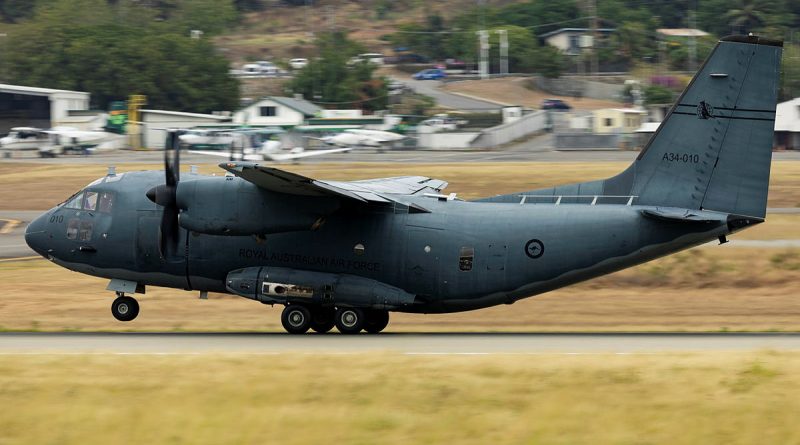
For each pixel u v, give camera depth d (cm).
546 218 9381
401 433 5253
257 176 8325
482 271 9444
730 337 8931
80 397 5825
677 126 9162
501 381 6084
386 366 6506
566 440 5147
